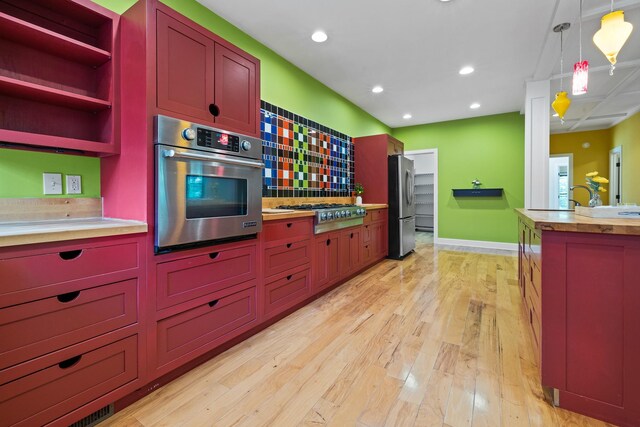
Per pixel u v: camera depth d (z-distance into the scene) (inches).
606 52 69.3
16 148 56.0
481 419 52.1
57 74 62.7
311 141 147.1
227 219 72.0
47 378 44.8
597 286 51.4
